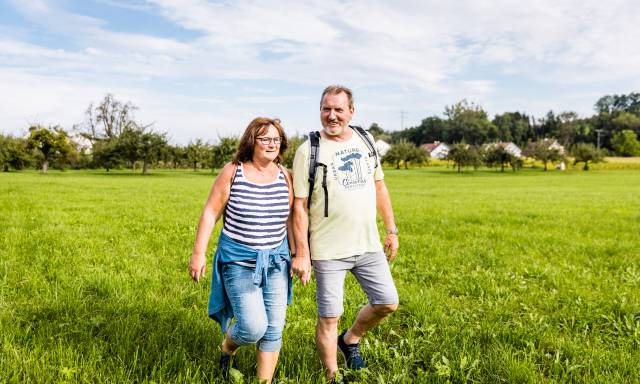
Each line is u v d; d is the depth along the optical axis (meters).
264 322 3.07
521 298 5.55
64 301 4.79
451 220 13.16
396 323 4.63
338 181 3.29
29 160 58.28
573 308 5.10
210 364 3.49
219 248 3.22
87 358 3.50
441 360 3.71
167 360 3.46
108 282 5.49
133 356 3.54
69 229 9.81
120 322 4.23
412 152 88.62
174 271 6.46
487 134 147.75
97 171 68.69
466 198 22.56
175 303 4.97
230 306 3.28
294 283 5.97
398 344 4.13
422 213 14.98
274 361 3.25
